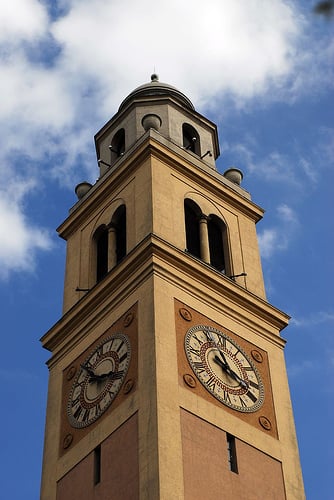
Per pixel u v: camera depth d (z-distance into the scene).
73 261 54.06
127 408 41.69
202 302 46.94
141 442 39.47
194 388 42.50
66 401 46.56
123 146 59.12
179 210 50.84
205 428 41.38
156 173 51.56
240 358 46.53
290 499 42.38
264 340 48.97
